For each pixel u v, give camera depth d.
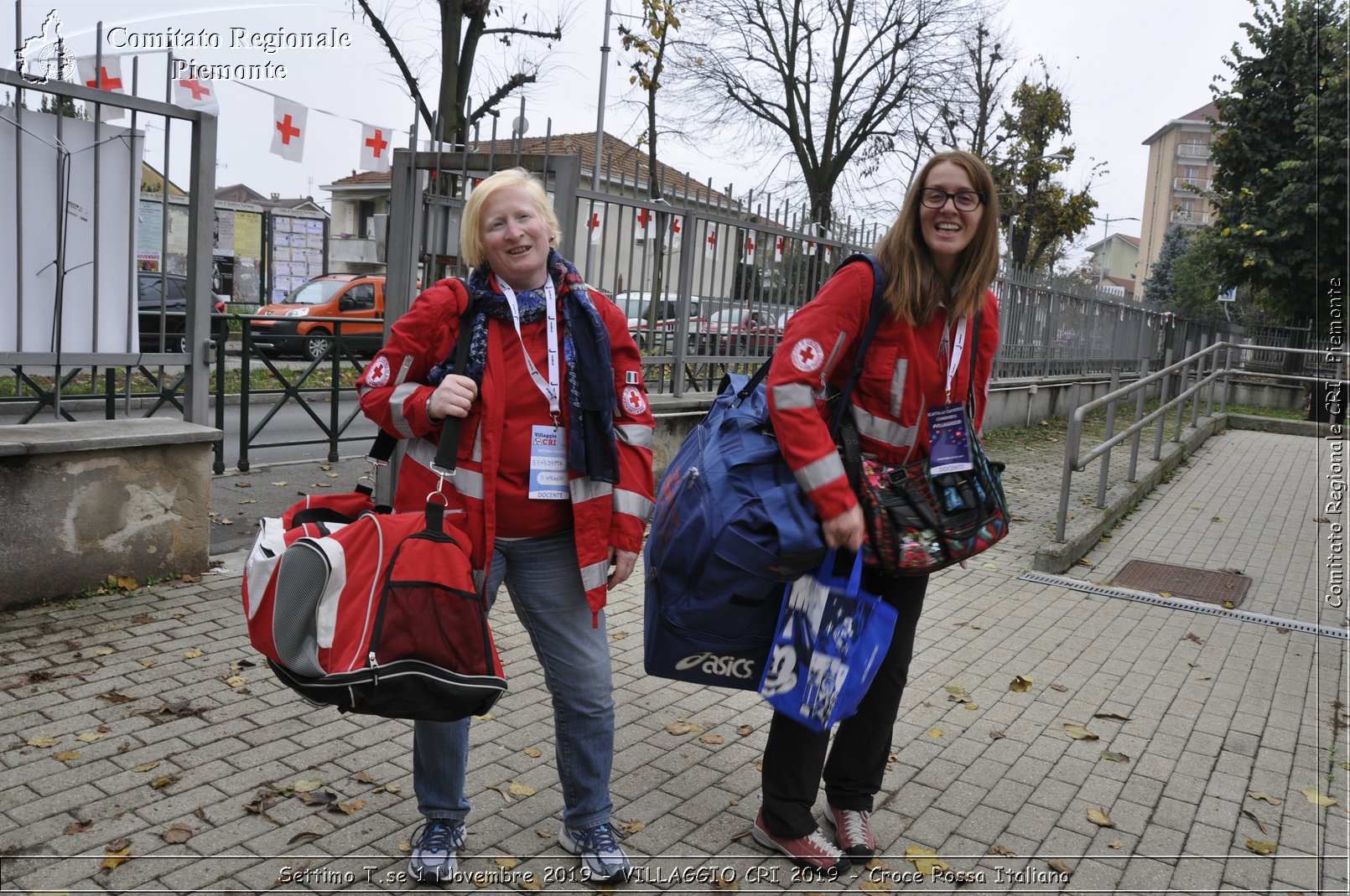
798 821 2.93
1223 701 4.50
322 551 2.20
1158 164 91.12
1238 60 21.05
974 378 2.82
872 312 2.61
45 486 4.49
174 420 5.22
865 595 2.66
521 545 2.60
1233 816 3.42
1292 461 12.07
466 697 2.30
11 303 4.57
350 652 2.21
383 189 39.72
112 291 4.87
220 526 6.30
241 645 4.30
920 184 2.58
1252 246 20.47
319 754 3.42
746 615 2.60
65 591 4.62
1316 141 19.23
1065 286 16.52
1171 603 6.02
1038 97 31.91
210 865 2.75
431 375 2.49
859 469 2.64
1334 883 3.03
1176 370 10.38
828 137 29.03
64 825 2.89
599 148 16.14
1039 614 5.70
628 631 4.96
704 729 3.87
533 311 2.53
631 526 2.63
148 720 3.57
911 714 4.16
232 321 16.59
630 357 2.69
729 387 2.95
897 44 28.41
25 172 4.53
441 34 16.67
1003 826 3.28
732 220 8.00
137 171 4.87
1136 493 9.23
